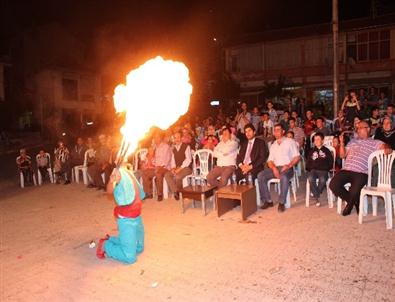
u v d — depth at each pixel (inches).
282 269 179.5
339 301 149.4
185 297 159.9
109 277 183.3
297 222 248.2
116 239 207.2
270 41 1037.8
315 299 151.9
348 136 378.3
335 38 515.2
